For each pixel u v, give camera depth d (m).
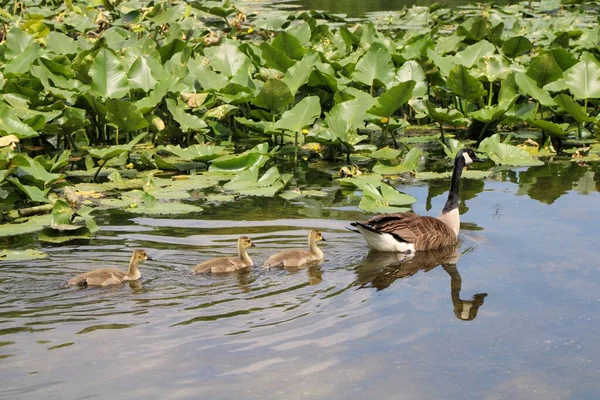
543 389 8.30
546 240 12.92
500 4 41.34
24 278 11.35
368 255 12.52
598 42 24.81
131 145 16.98
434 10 35.12
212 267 11.59
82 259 12.23
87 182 16.97
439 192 16.09
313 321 9.90
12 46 22.30
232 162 17.48
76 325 9.71
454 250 12.67
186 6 27.86
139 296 10.66
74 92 19.84
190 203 15.38
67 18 29.34
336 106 18.92
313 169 18.20
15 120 16.69
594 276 11.32
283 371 8.60
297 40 22.62
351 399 8.05
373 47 21.45
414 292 10.89
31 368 8.63
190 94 19.48
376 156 18.64
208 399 8.03
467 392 8.22
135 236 13.36
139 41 24.39
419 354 9.04
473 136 21.22
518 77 20.31
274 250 12.70
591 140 20.53
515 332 9.61
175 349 9.09
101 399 8.01
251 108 21.36
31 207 15.03
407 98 18.64
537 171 17.70
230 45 21.89
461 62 22.55
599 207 14.70
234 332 9.53
